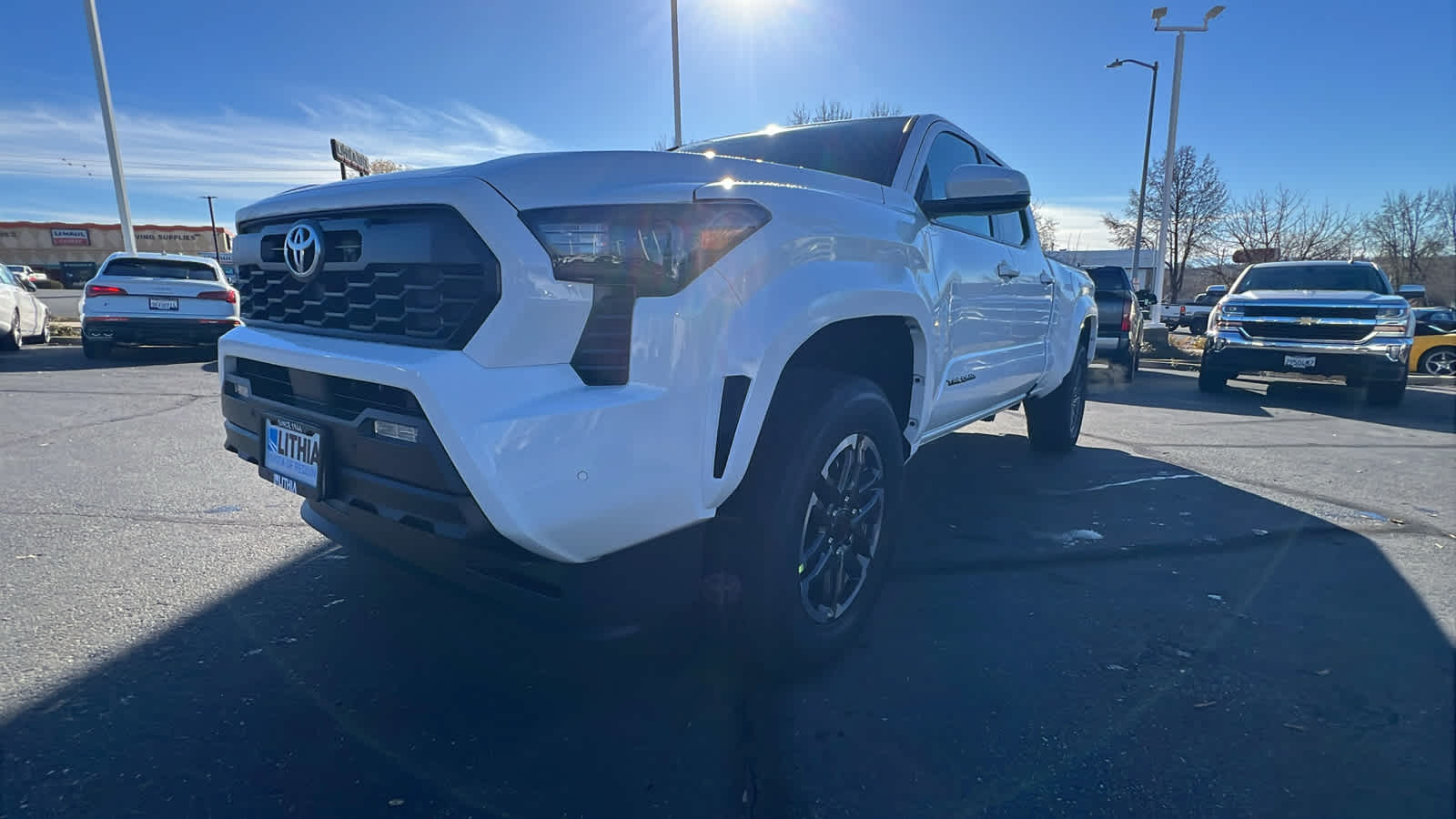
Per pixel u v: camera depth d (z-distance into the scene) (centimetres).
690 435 192
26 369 979
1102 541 364
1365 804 183
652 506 189
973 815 179
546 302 182
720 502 204
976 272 343
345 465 209
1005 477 487
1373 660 253
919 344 284
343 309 218
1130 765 198
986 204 291
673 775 193
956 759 200
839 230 239
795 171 254
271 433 240
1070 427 552
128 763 194
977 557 343
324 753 199
